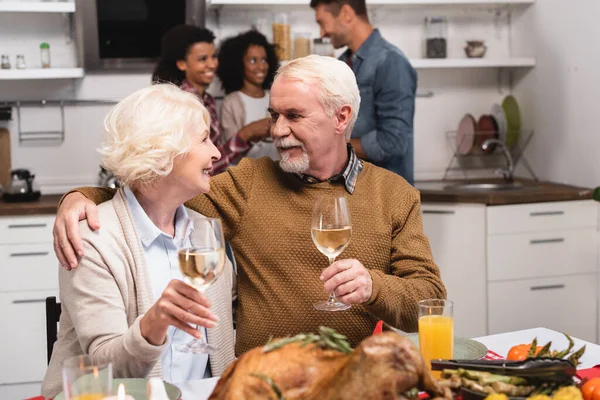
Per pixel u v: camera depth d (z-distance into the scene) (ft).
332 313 6.23
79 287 5.32
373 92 11.14
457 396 4.12
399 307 5.77
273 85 6.35
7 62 12.69
